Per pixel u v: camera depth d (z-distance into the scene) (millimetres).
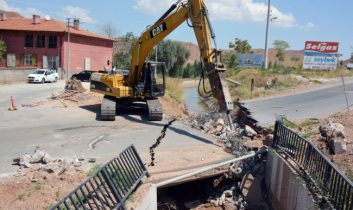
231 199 12383
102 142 15102
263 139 15008
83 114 21438
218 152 14039
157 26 18375
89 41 63125
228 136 15609
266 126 16922
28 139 15367
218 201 12352
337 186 8133
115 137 16031
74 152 13484
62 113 21656
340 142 11609
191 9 16016
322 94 29781
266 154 13359
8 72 43719
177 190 12938
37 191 9031
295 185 9898
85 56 62219
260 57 56844
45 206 8344
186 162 12719
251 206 12039
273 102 25625
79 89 29750
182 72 74188
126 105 21750
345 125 14625
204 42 15547
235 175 12820
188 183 13031
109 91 20219
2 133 16359
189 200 12812
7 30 57250
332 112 20000
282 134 12422
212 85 15234
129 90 19938
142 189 10188
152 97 20484
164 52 73688
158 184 10711
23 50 57625
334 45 48562
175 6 17281
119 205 8602
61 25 58844
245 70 47844
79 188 7898
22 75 46438
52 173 10180
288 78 39625
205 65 15602
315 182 9219
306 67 49812
